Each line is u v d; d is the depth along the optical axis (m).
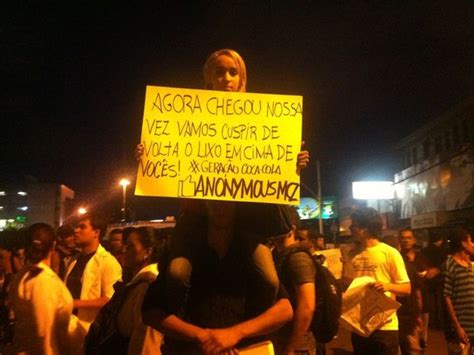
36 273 4.36
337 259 8.84
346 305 5.51
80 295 5.22
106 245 9.04
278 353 3.87
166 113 2.84
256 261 2.59
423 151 37.31
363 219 6.22
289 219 2.89
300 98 2.88
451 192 30.47
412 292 6.90
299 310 3.74
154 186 2.74
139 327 3.79
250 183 2.77
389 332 5.59
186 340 2.45
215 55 3.02
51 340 4.30
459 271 6.64
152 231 5.13
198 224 2.68
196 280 2.59
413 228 27.44
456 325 6.59
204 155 2.80
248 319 2.60
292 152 2.82
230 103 2.87
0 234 12.07
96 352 4.01
